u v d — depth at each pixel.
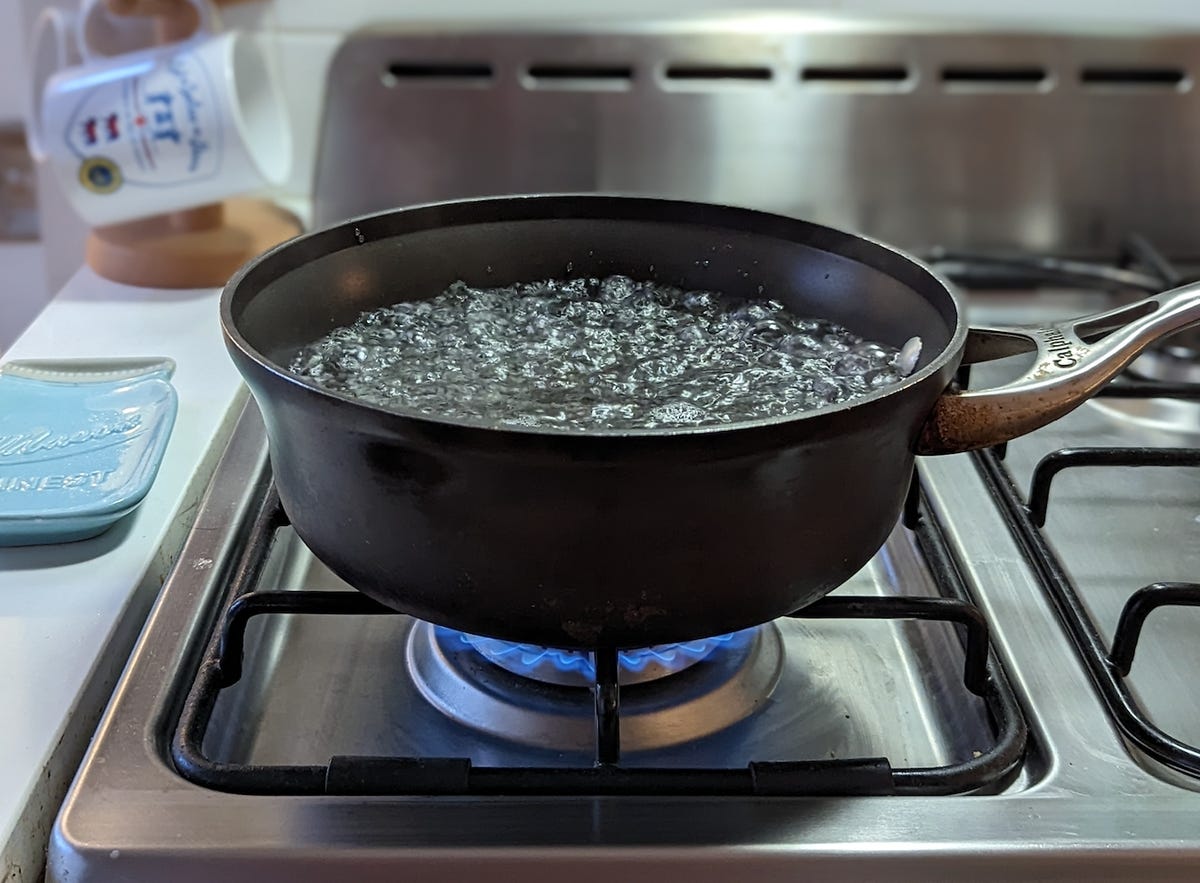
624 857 0.38
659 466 0.36
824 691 0.51
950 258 0.90
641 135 0.91
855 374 0.51
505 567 0.39
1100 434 0.70
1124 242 0.92
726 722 0.48
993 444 0.43
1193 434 0.70
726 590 0.40
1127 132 0.91
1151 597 0.47
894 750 0.47
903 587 0.56
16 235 1.03
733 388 0.52
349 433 0.38
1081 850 0.39
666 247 0.60
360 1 0.88
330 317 0.54
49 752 0.42
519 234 0.59
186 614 0.50
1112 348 0.44
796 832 0.39
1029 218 0.93
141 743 0.43
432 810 0.40
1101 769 0.43
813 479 0.39
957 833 0.39
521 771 0.41
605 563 0.38
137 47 0.84
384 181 0.93
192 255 0.83
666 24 0.88
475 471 0.36
